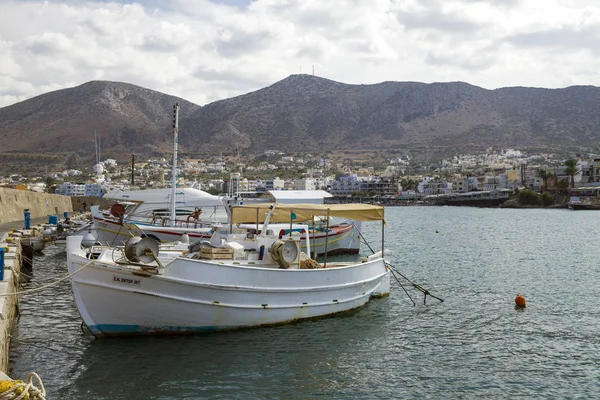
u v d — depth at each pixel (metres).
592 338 21.11
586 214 145.75
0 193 57.09
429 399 15.42
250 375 16.67
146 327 18.92
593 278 35.88
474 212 167.88
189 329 19.30
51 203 85.31
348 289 23.20
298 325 21.52
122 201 41.22
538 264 43.25
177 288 18.48
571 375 17.25
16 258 26.05
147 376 16.34
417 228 89.62
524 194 198.00
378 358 18.52
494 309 25.83
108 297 18.28
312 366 17.58
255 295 19.94
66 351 18.28
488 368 17.80
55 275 33.69
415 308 25.56
